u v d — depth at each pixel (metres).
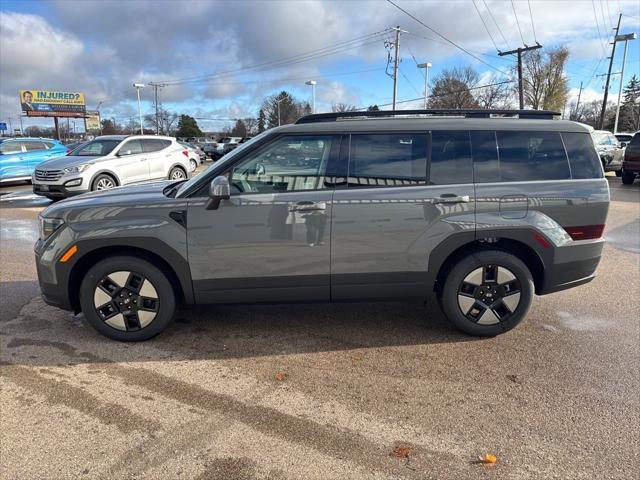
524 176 3.88
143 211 3.77
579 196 3.89
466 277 3.96
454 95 52.91
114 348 3.92
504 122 3.93
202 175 3.84
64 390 3.28
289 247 3.78
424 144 3.84
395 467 2.52
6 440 2.74
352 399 3.17
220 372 3.53
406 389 3.29
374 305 4.89
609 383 3.35
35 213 11.10
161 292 3.90
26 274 6.00
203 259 3.79
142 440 2.74
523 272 3.95
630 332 4.21
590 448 2.66
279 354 3.82
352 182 3.79
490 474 2.46
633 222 9.73
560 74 55.59
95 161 11.80
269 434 2.79
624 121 75.19
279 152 3.79
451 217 3.80
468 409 3.04
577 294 5.24
